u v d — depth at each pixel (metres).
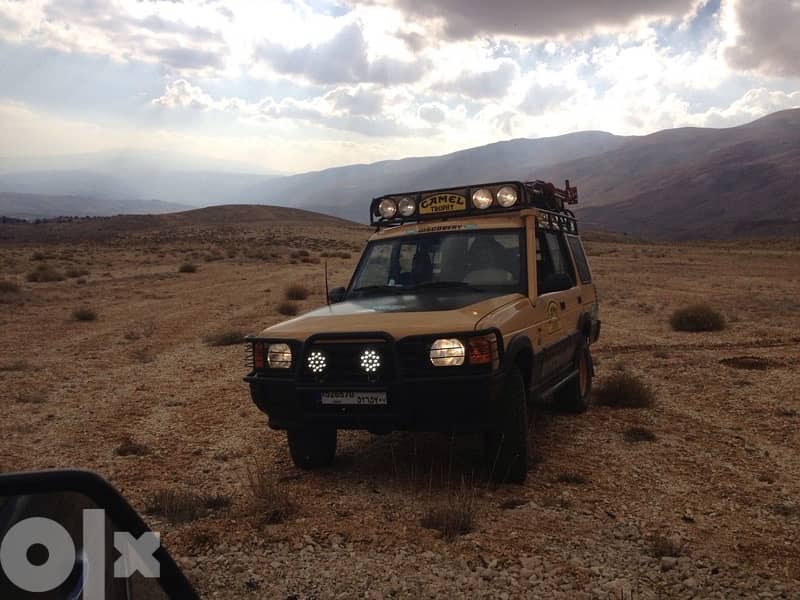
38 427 8.48
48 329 17.94
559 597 3.95
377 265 7.46
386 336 5.57
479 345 5.49
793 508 5.29
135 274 39.66
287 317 19.88
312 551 4.66
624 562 4.39
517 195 7.24
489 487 5.87
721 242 111.06
